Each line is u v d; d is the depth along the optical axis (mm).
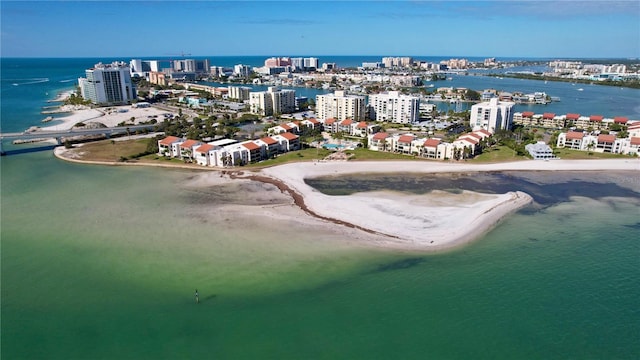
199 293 84125
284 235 110125
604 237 109375
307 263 95875
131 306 80125
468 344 70438
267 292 84562
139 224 116688
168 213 124938
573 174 166125
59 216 121938
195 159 180375
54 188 147500
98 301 81688
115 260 96875
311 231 112562
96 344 70312
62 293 84312
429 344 70375
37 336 72188
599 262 96500
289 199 137750
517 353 68625
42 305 80438
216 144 192375
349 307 79688
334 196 139375
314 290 85250
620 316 77312
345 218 120875
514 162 179750
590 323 75500
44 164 178625
